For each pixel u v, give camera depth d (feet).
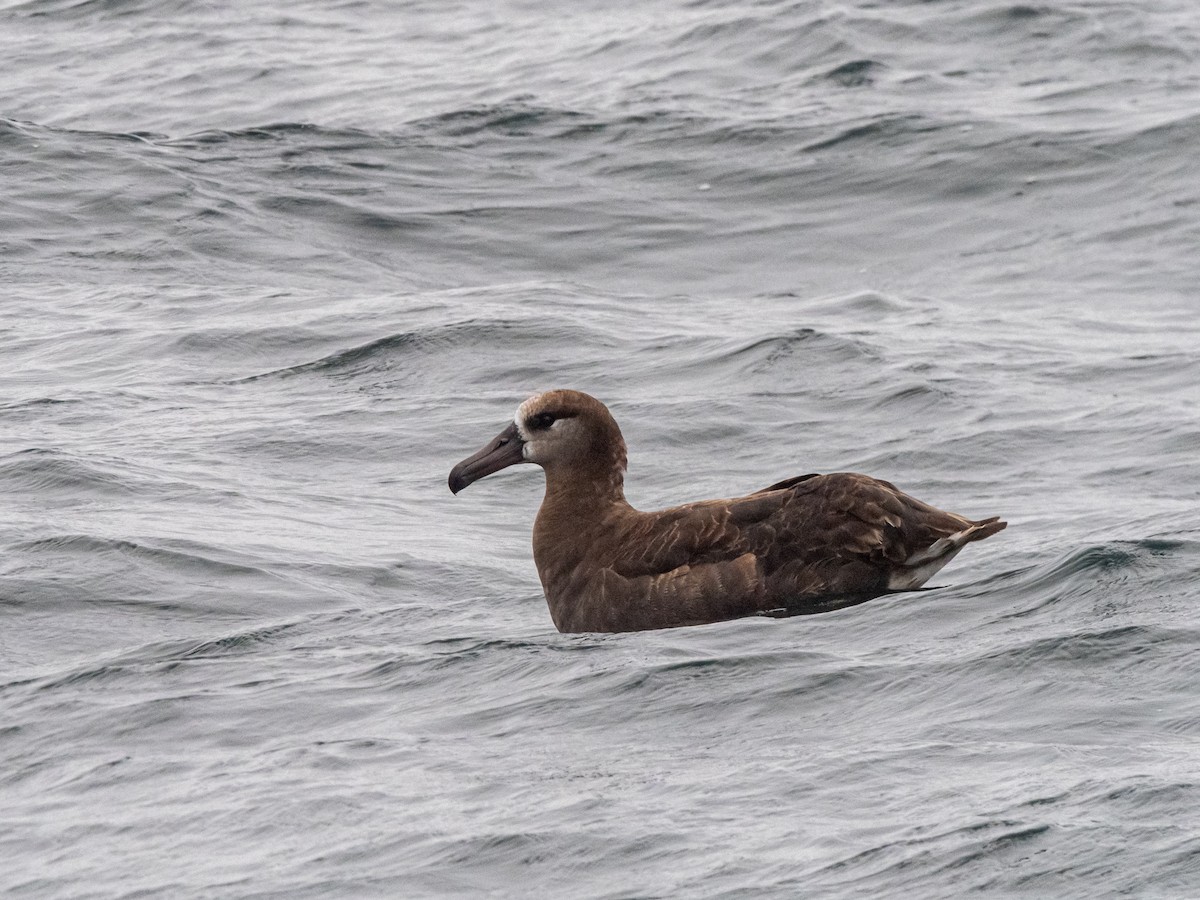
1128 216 101.71
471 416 67.56
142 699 39.01
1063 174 107.34
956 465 60.59
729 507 42.14
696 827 30.04
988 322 83.20
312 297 85.76
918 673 36.70
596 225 102.17
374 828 30.78
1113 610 39.70
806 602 41.27
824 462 61.46
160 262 92.32
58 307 84.48
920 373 70.95
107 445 63.52
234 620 46.65
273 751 35.24
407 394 70.64
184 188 102.22
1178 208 102.01
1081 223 101.55
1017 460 60.95
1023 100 119.65
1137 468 58.90
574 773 32.86
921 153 110.42
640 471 61.21
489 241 99.40
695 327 79.82
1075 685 35.47
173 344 77.46
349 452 63.77
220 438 64.69
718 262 98.02
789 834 29.58
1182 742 32.48
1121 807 29.50
